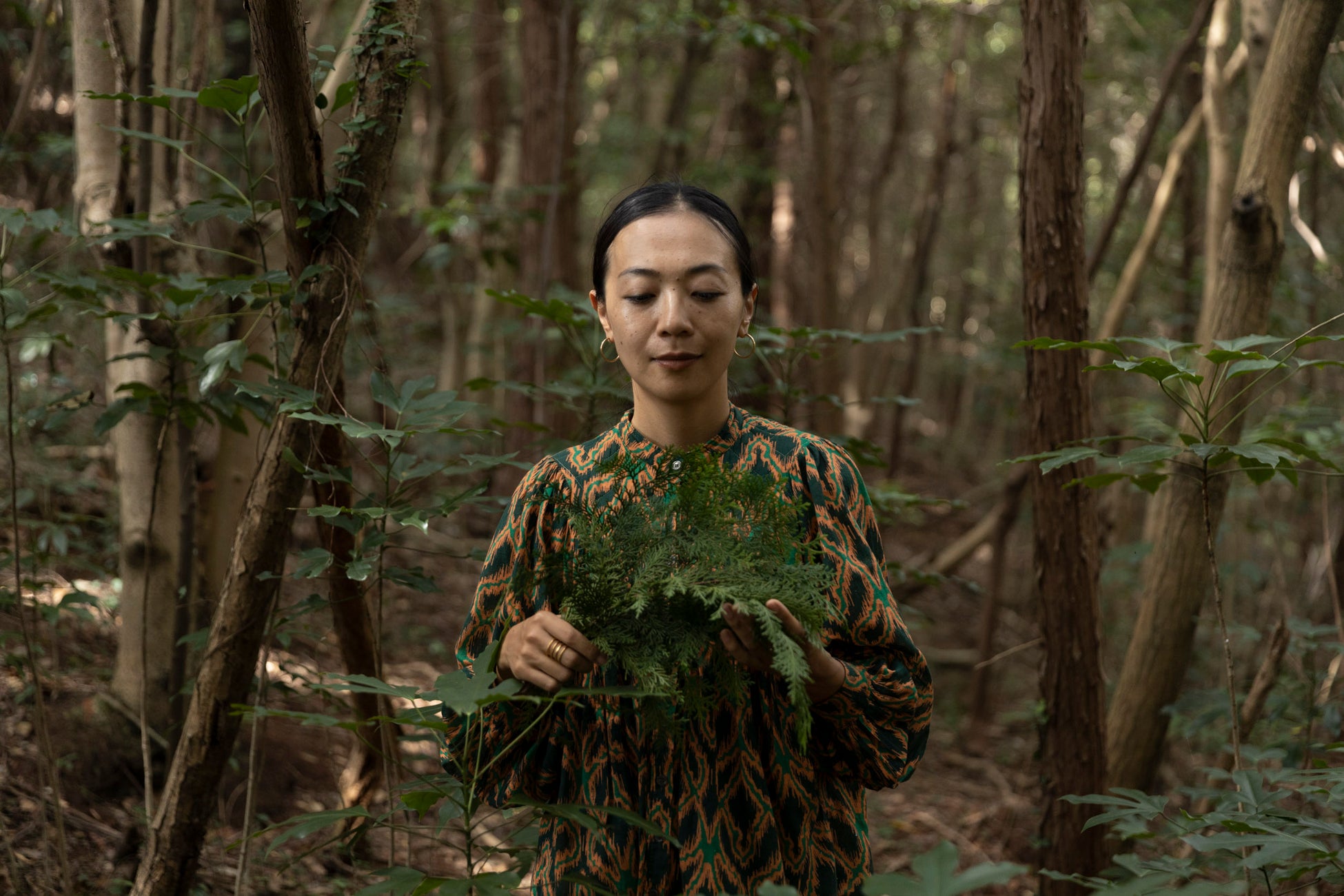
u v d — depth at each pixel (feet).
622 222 4.98
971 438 51.55
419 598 18.38
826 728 4.91
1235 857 6.21
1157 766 9.61
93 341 13.83
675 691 4.39
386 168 6.41
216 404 7.53
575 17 21.48
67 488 12.08
